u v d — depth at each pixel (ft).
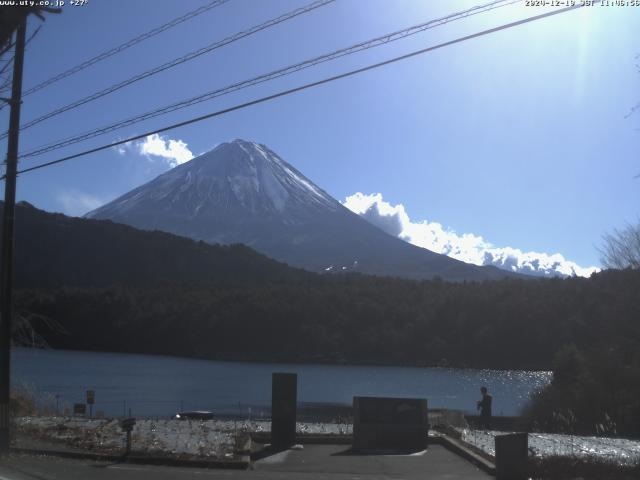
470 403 185.26
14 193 51.93
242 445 49.73
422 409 51.47
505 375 280.92
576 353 102.58
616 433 72.64
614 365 93.04
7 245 51.65
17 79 51.44
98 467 42.70
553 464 40.09
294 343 370.12
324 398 187.42
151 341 380.17
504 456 37.65
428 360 335.67
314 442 52.65
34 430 57.06
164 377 247.09
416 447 50.98
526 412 97.50
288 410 51.47
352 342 366.84
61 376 230.07
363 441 50.83
